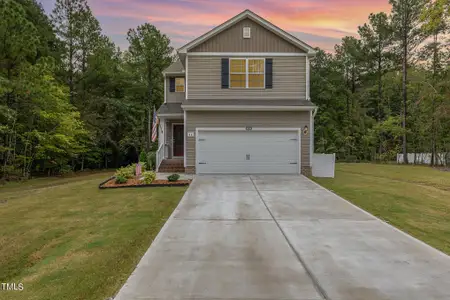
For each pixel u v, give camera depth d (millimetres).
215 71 14078
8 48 13375
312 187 10617
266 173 13625
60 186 12523
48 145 18516
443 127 22703
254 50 14062
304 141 13594
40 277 4281
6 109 14328
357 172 16156
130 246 5285
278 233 5867
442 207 8203
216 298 3520
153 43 25781
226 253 4883
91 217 7309
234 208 7816
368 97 33844
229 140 13594
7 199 9969
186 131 13562
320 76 33406
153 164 16172
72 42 23625
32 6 20281
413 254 4859
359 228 6203
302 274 4125
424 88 22891
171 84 18844
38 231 6387
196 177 12844
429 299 3512
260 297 3535
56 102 17594
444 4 13875
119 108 25594
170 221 6699
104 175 18812
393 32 27219
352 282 3908
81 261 4754
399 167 19547
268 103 13469
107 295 3688
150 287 3791
